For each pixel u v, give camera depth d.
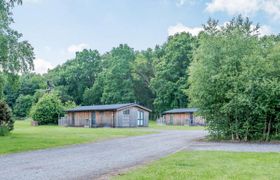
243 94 17.48
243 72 17.47
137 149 13.75
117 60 70.69
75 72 76.81
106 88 67.06
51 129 30.89
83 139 18.22
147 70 72.38
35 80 78.62
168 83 60.66
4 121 21.73
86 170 8.59
